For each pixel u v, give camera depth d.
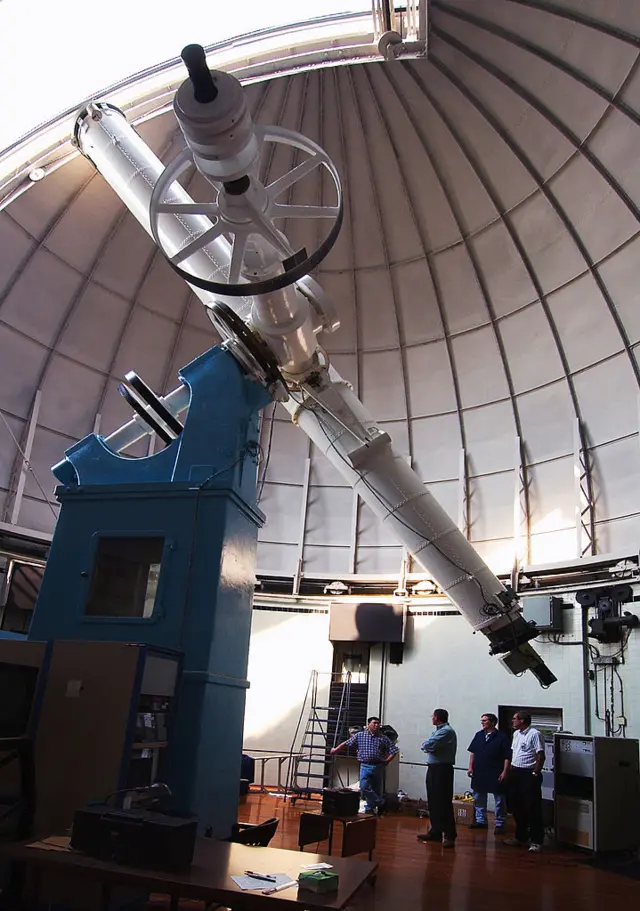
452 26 10.61
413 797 12.66
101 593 6.39
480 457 13.93
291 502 14.92
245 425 6.64
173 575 5.91
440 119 11.81
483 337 13.54
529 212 12.08
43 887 4.43
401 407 14.57
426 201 12.82
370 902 5.72
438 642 13.45
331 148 12.61
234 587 6.21
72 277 12.52
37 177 10.48
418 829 9.90
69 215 11.90
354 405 7.61
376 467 7.73
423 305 13.80
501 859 8.12
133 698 4.89
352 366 14.60
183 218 6.77
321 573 14.51
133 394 7.23
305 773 12.94
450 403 14.20
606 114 10.49
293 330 6.14
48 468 12.89
